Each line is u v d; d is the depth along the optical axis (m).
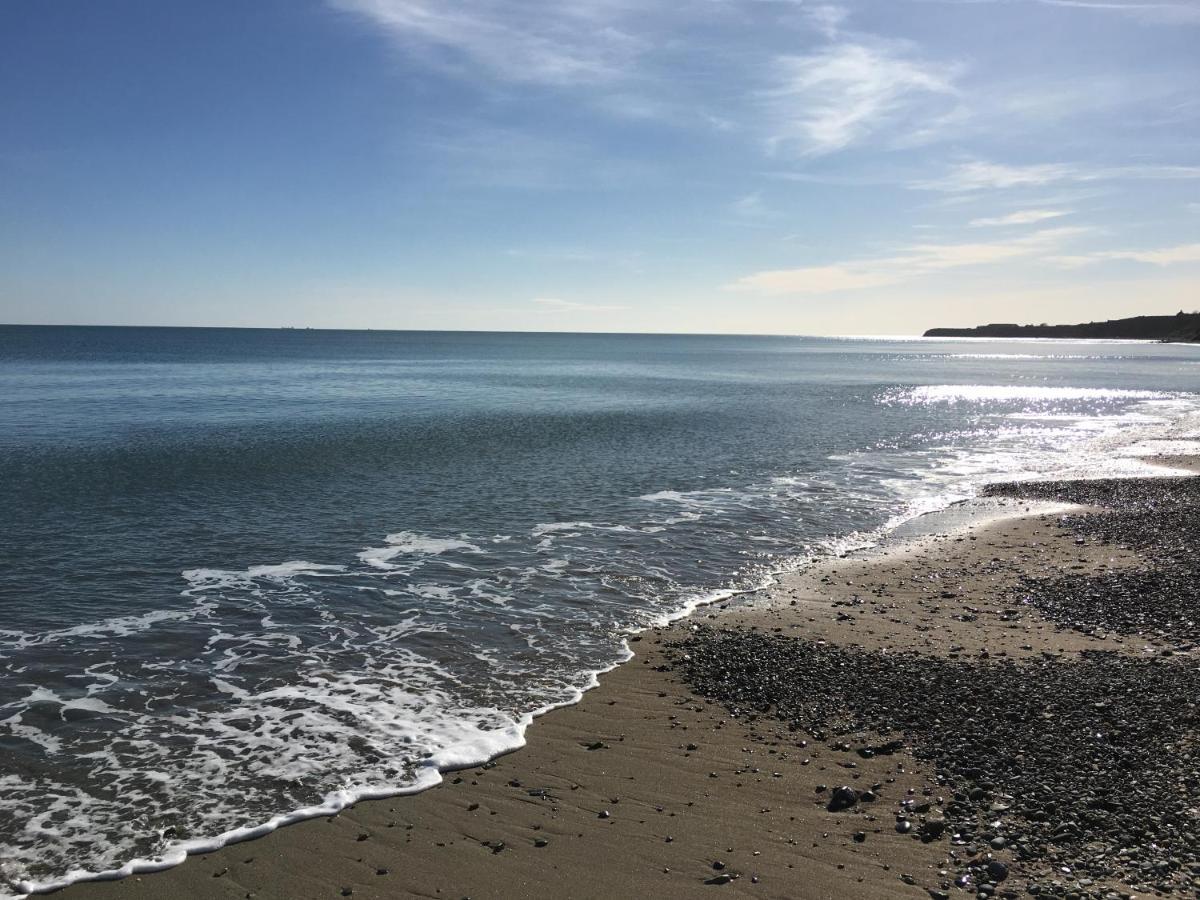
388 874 7.50
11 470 29.05
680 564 18.92
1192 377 100.69
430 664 12.81
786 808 8.58
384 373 98.44
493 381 87.06
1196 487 28.30
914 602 16.23
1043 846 7.51
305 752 9.89
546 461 32.88
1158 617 14.66
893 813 8.34
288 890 7.28
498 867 7.60
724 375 106.88
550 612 15.42
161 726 10.55
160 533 20.67
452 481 28.27
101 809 8.58
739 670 12.60
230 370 97.25
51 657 12.78
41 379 76.31
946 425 49.72
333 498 25.22
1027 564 18.98
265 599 15.82
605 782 9.22
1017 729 9.99
